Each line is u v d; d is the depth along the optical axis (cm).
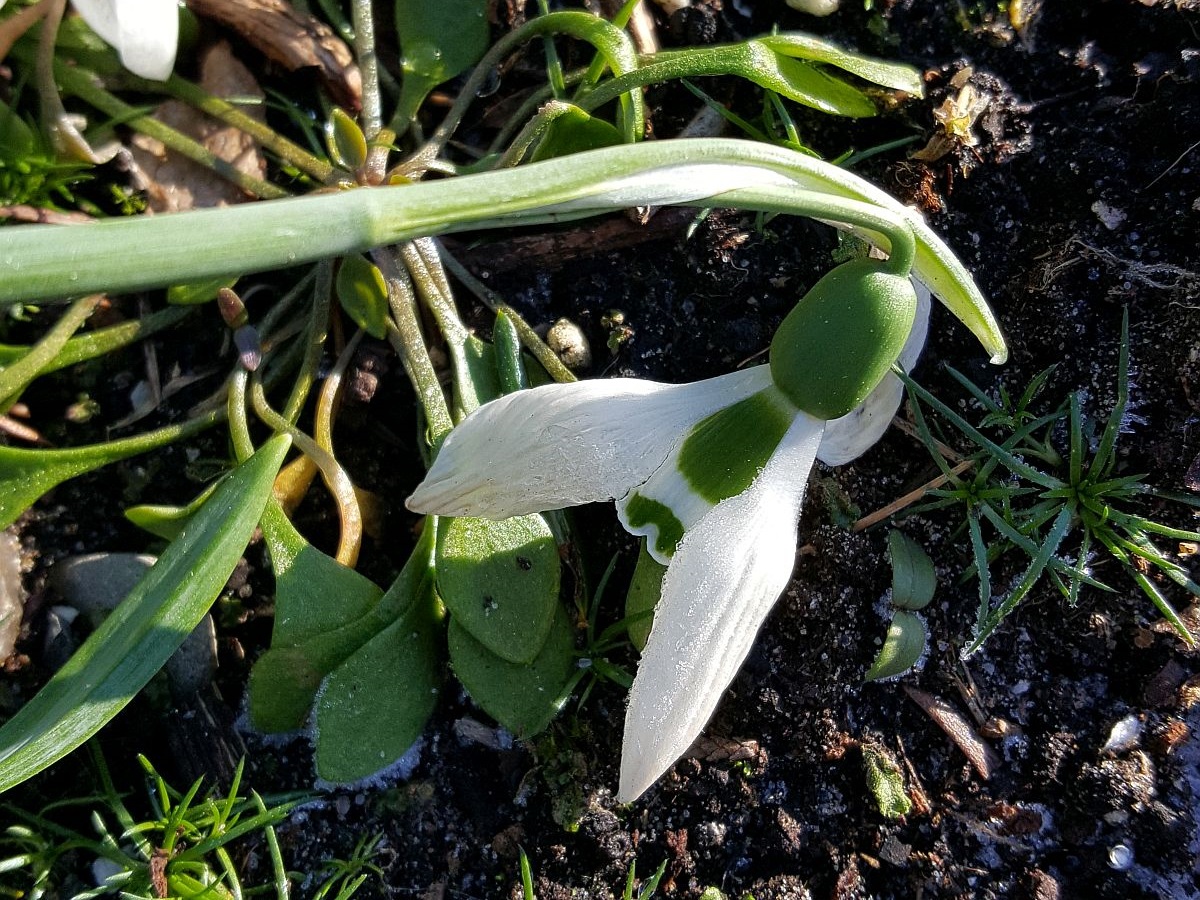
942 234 8
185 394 8
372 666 7
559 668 7
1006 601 7
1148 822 7
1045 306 8
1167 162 8
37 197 8
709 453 6
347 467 8
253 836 8
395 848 8
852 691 8
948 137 8
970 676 8
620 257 8
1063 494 7
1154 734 7
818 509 8
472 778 8
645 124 9
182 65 9
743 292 8
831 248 8
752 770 8
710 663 6
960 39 9
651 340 8
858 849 7
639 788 6
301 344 8
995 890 7
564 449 6
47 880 7
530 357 8
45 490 8
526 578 7
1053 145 8
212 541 7
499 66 9
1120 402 7
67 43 8
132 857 7
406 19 9
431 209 5
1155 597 7
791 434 6
